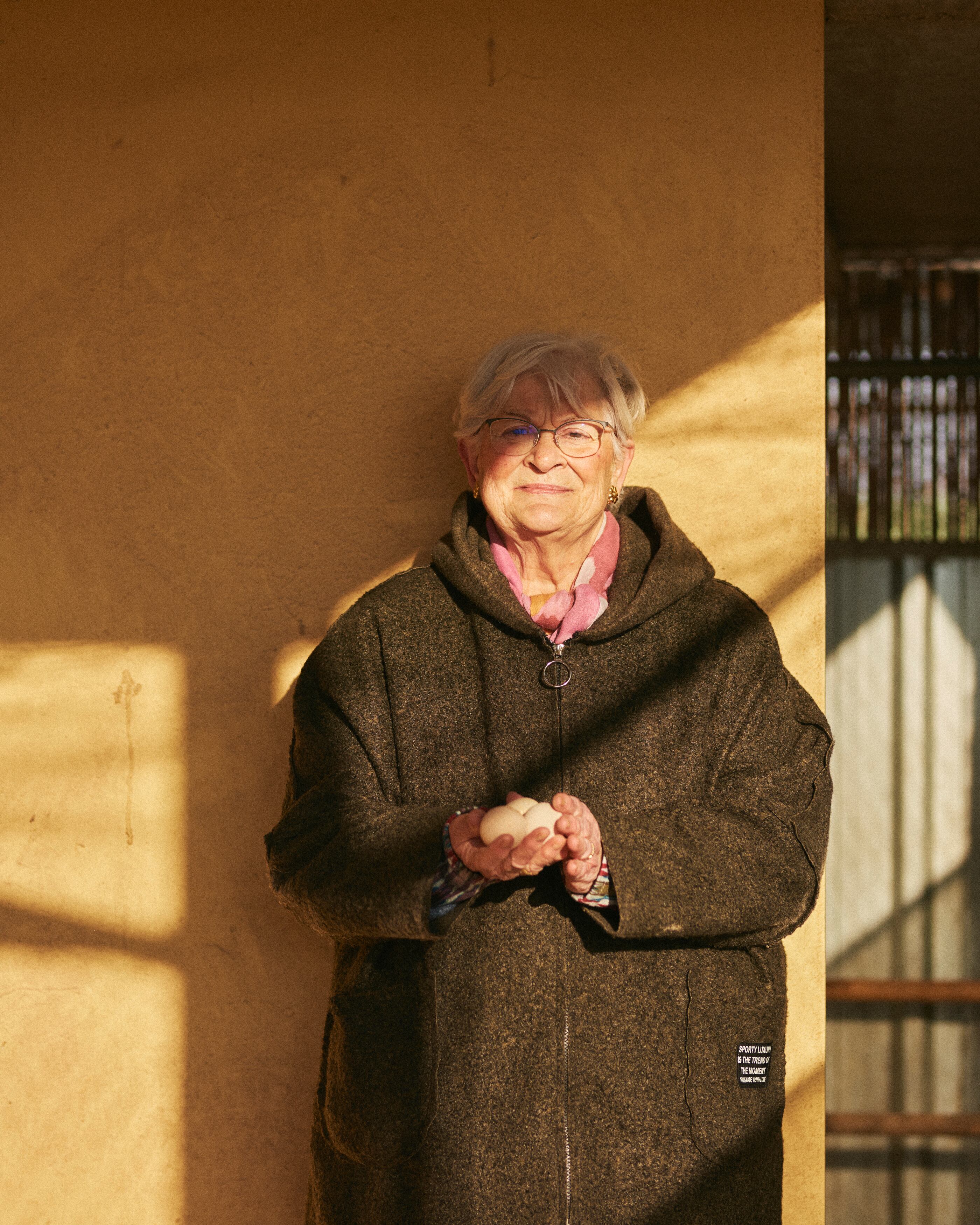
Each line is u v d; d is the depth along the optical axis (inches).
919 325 168.9
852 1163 173.5
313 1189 65.2
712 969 60.0
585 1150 57.9
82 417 79.0
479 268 77.7
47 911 78.3
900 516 171.8
